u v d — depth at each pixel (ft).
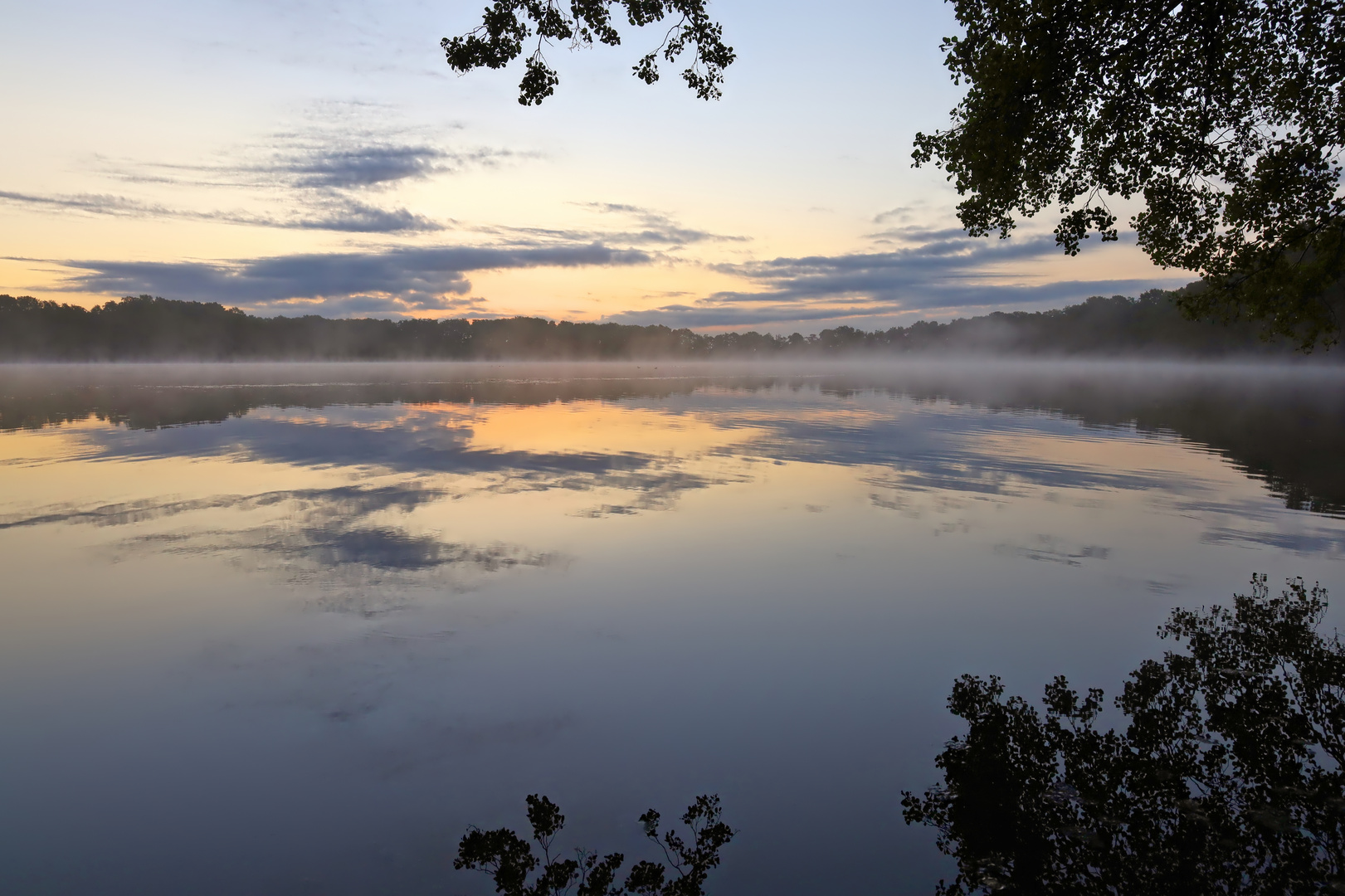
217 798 12.76
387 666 17.84
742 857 11.18
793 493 38.68
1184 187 27.61
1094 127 27.14
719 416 85.92
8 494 37.24
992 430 70.33
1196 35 24.54
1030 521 32.73
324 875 10.86
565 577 24.57
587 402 109.60
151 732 14.88
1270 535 30.50
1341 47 23.53
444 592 23.03
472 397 116.16
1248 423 77.30
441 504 35.22
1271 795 12.98
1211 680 17.38
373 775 13.44
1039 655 18.72
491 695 16.43
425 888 10.55
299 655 18.43
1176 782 13.35
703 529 30.89
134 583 23.58
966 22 26.27
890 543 28.91
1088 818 12.37
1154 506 35.94
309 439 60.08
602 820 12.16
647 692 16.63
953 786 13.17
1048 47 24.11
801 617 21.18
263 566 25.44
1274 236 27.22
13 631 19.81
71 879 10.77
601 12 25.00
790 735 14.88
